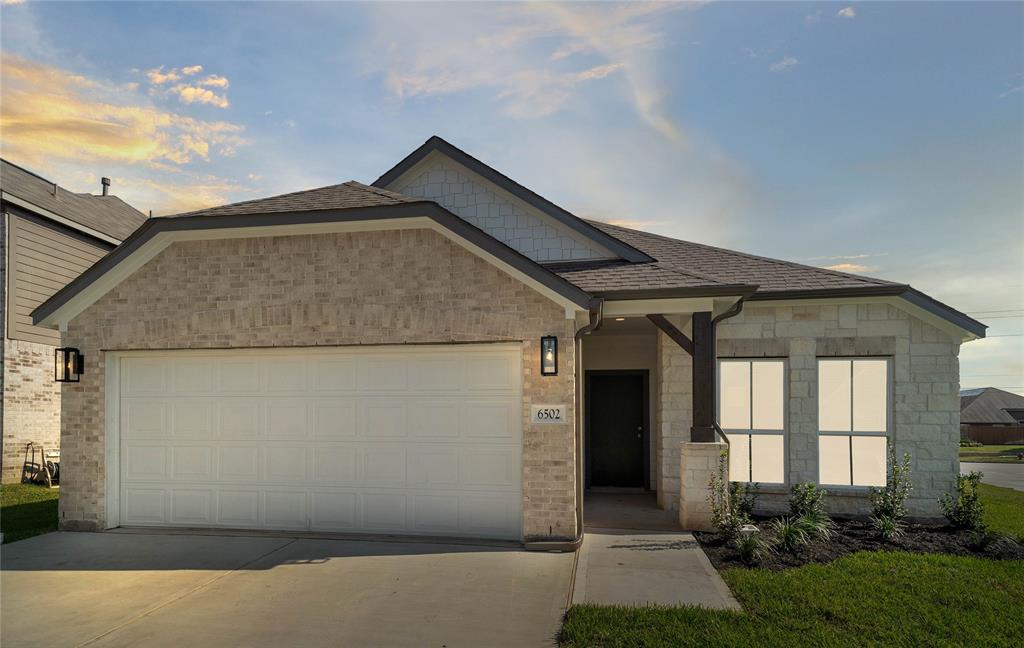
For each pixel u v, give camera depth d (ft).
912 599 19.63
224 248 29.45
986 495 48.70
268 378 29.37
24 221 51.85
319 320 28.53
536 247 36.91
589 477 42.93
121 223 65.87
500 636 17.15
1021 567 23.47
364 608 19.24
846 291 32.58
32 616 18.79
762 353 34.27
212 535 28.22
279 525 28.91
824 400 34.06
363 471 28.40
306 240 28.91
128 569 23.36
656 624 17.48
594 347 43.29
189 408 29.91
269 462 29.17
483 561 23.97
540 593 20.48
